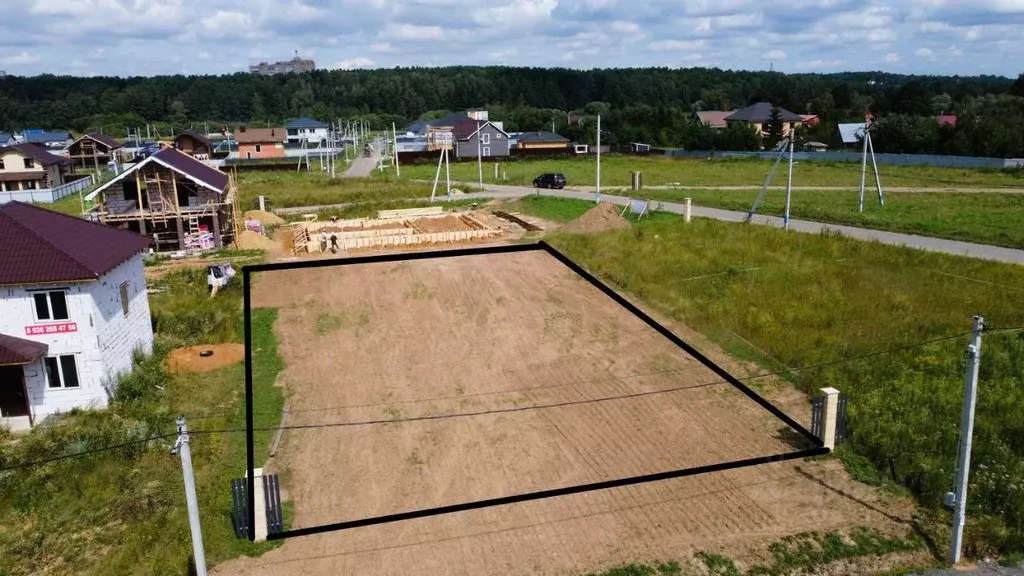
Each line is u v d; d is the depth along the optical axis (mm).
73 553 11273
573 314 21641
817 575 10680
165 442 14438
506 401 16094
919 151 68750
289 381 17531
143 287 19828
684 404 15688
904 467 13008
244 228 36094
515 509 12031
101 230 18953
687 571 10586
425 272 26906
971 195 44719
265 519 11414
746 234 31219
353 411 15805
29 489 12938
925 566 10953
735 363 17750
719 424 14805
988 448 13359
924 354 17562
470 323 21328
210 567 10773
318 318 22188
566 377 17312
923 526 11742
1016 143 62344
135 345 18875
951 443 13547
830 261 26500
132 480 13148
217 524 11750
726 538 11297
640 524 11625
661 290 23250
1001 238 29828
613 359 18281
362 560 10836
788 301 21766
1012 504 12016
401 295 24234
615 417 15172
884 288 22891
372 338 20375
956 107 97750
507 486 12695
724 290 23125
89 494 12773
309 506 12234
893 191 47719
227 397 16734
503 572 10516
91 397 16594
